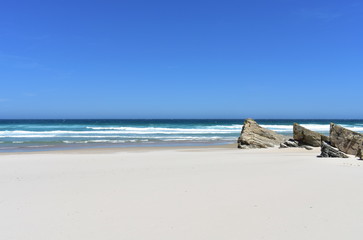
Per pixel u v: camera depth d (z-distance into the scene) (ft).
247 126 90.94
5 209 23.68
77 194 27.99
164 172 39.50
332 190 28.40
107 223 20.45
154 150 80.59
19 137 127.65
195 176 36.17
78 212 22.80
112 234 18.62
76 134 146.41
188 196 26.84
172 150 80.38
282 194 27.09
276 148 81.51
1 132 151.84
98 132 159.43
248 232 18.71
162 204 24.53
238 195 26.91
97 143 104.22
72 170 42.27
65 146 92.84
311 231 18.76
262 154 64.95
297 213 21.97
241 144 87.61
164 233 18.69
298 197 26.05
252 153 67.92
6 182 33.78
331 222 20.17
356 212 22.07
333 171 38.91
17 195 27.86
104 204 24.73
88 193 28.32
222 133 160.45
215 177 35.37
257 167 43.21
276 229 19.12
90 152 74.59
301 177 34.78
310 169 40.73
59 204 24.88
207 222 20.44
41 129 188.24
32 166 46.65
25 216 22.00
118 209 23.38
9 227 19.93
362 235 18.13
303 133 79.61
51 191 29.27
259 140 87.45
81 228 19.62
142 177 35.99
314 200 25.13
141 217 21.56
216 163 48.47
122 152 74.23
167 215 21.90
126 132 162.30
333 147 62.54
